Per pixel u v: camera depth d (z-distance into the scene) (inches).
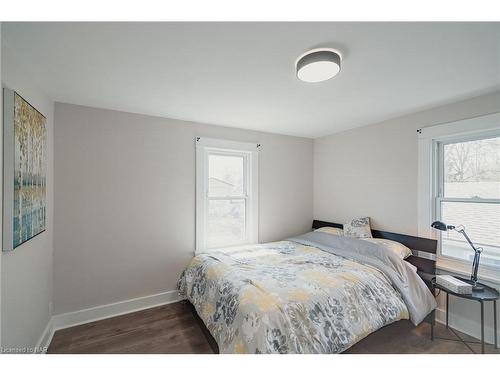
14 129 51.9
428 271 90.5
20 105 55.4
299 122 116.9
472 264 83.4
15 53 56.1
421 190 98.5
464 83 73.2
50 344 76.9
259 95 83.0
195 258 100.4
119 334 82.5
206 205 120.2
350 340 60.8
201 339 79.6
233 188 129.3
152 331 84.4
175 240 110.0
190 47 54.5
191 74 67.7
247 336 53.8
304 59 58.1
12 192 50.9
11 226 50.7
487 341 78.7
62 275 87.9
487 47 54.0
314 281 70.7
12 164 51.1
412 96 83.8
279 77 69.7
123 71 65.8
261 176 135.0
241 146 126.8
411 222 102.1
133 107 95.0
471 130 84.1
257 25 46.9
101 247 94.9
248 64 62.2
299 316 58.2
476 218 85.8
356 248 100.0
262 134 134.9
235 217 129.3
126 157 99.8
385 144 112.8
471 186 87.5
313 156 153.0
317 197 150.5
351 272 78.1
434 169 96.4
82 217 91.7
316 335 57.3
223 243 125.4
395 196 108.3
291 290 64.3
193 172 114.5
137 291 101.6
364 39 51.3
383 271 81.8
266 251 106.6
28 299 63.3
